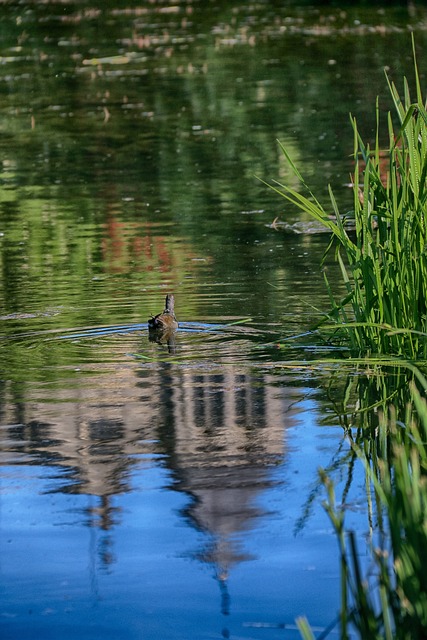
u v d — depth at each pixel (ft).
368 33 173.27
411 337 42.37
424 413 29.12
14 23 195.72
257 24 188.75
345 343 45.06
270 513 28.91
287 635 23.34
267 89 131.95
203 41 173.27
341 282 54.90
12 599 25.12
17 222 74.59
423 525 21.84
